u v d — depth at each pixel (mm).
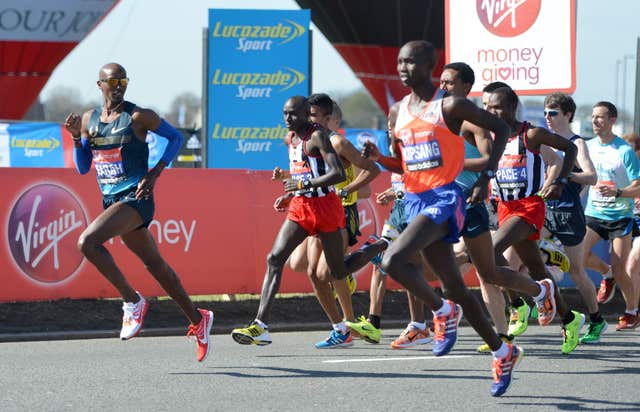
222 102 65312
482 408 18656
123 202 21531
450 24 37719
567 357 25234
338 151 25281
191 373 22141
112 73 21594
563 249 29672
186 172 32469
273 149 66062
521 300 27281
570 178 27281
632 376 22344
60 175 30938
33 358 24203
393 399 19359
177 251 32094
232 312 31656
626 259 30906
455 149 18562
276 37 65500
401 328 31453
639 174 30688
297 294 34344
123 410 18078
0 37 75688
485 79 37438
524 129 24531
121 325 29641
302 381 21250
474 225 22391
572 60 36281
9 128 56969
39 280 30500
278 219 33562
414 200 18906
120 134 21625
